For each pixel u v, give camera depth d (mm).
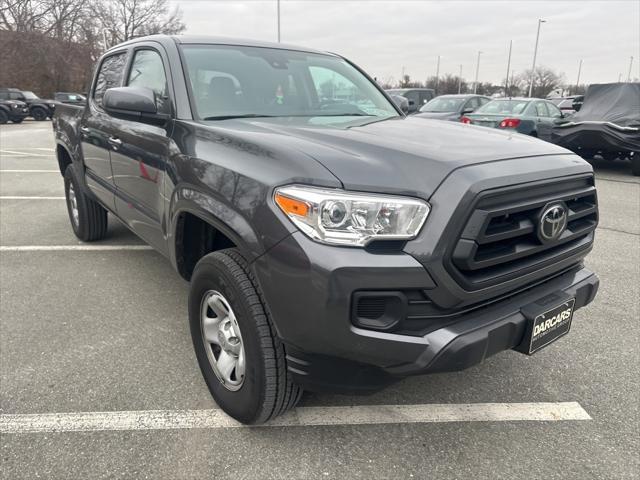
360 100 3654
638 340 3369
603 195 8445
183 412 2545
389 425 2484
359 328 1890
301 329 1949
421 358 1925
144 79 3500
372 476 2158
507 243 2125
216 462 2217
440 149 2184
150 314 3621
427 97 17562
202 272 2396
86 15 46531
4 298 3840
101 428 2412
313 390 2078
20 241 5281
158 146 2941
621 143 10016
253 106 3100
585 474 2186
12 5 41062
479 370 2990
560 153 2494
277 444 2334
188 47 3250
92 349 3127
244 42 3578
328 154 2068
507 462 2252
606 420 2547
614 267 4832
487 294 2053
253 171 2135
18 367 2910
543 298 2285
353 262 1837
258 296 2141
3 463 2182
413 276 1872
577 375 2947
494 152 2229
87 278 4273
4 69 39344
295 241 1908
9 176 9414
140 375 2859
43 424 2432
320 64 3777
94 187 4430
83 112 4605
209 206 2301
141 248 5094
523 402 2686
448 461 2252
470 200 1916
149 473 2146
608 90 10789
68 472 2143
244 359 2266
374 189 1915
